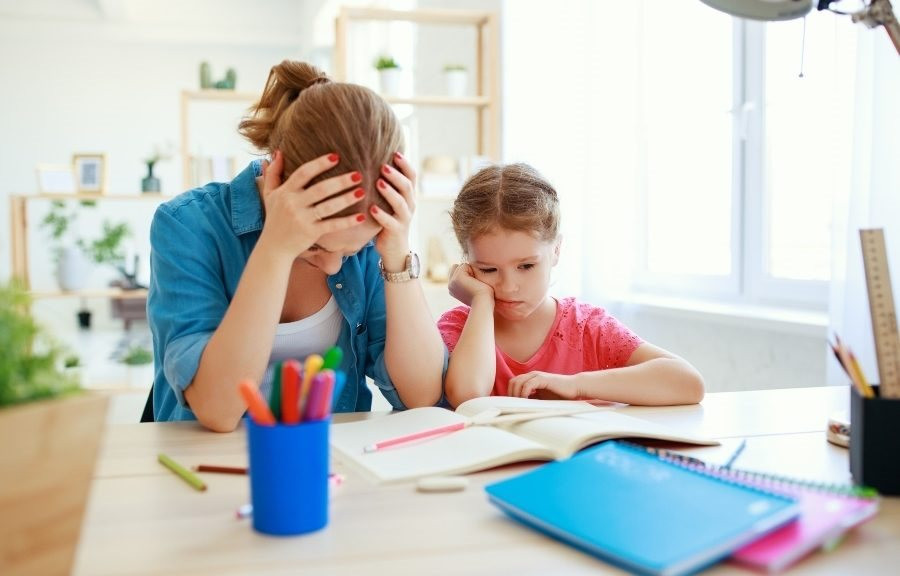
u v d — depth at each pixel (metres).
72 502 0.49
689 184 2.60
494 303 1.30
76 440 0.49
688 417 1.01
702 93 2.51
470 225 1.24
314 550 0.57
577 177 2.88
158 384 1.19
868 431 0.69
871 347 1.51
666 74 2.69
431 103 3.19
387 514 0.65
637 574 0.52
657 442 0.87
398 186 1.01
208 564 0.54
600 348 1.37
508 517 0.64
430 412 0.98
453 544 0.58
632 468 0.69
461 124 3.74
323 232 0.94
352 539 0.59
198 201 1.13
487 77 3.31
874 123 1.47
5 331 0.49
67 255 3.92
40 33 7.43
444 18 3.21
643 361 1.25
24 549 0.47
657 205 2.77
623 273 2.67
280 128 1.01
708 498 0.61
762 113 2.21
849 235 1.54
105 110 7.75
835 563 0.55
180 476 0.75
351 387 1.21
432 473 0.74
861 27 1.51
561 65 2.93
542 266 1.25
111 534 0.60
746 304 2.30
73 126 7.70
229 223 1.12
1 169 7.58
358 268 1.18
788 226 2.15
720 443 0.87
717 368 2.27
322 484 0.61
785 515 0.57
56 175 3.71
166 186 7.83
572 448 0.81
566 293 2.89
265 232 0.96
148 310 1.13
